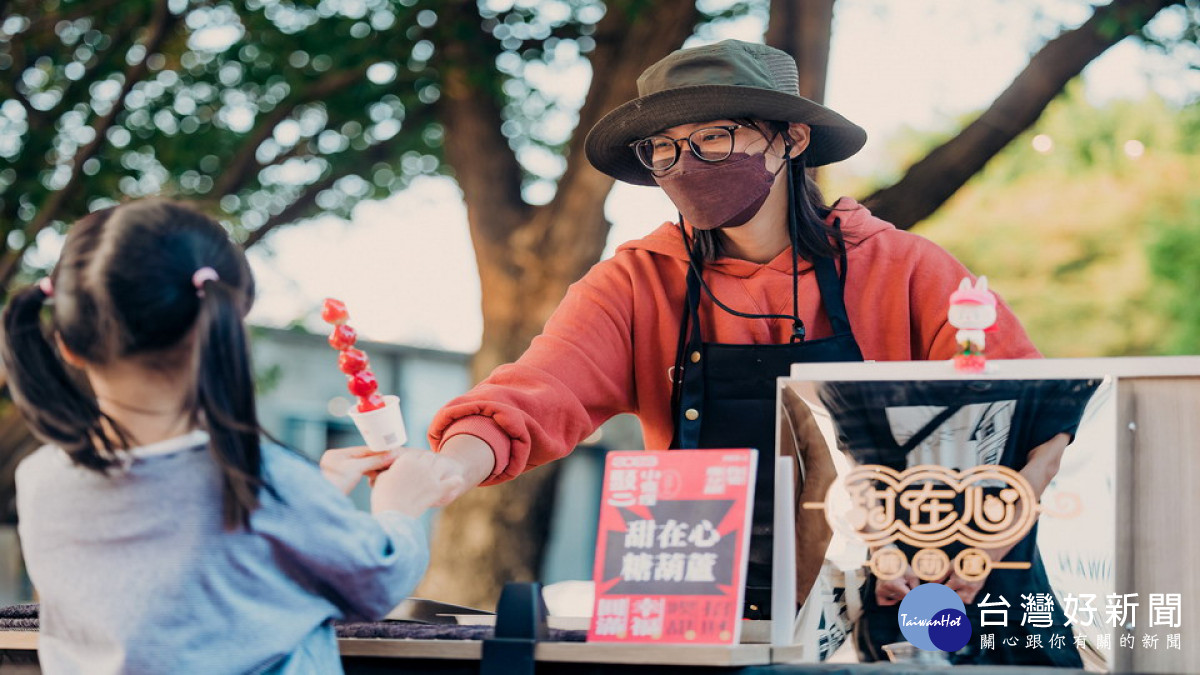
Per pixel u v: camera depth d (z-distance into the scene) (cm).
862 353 241
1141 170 1135
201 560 169
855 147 251
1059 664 183
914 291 243
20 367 174
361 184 855
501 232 711
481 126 727
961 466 190
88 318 171
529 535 707
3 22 753
